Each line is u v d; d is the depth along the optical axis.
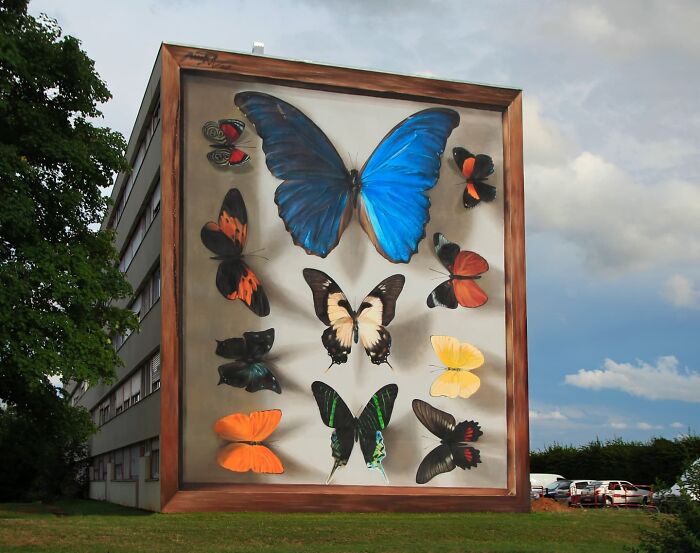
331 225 32.19
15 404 28.72
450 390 32.62
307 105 32.66
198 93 31.61
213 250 30.81
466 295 33.50
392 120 33.59
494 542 22.77
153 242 35.00
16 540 20.17
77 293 26.00
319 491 30.33
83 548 19.42
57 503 46.31
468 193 34.19
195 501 29.12
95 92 28.31
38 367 24.64
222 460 29.62
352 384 31.45
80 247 27.00
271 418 30.34
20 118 26.73
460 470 32.19
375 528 24.03
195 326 30.20
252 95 32.09
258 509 29.62
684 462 12.09
